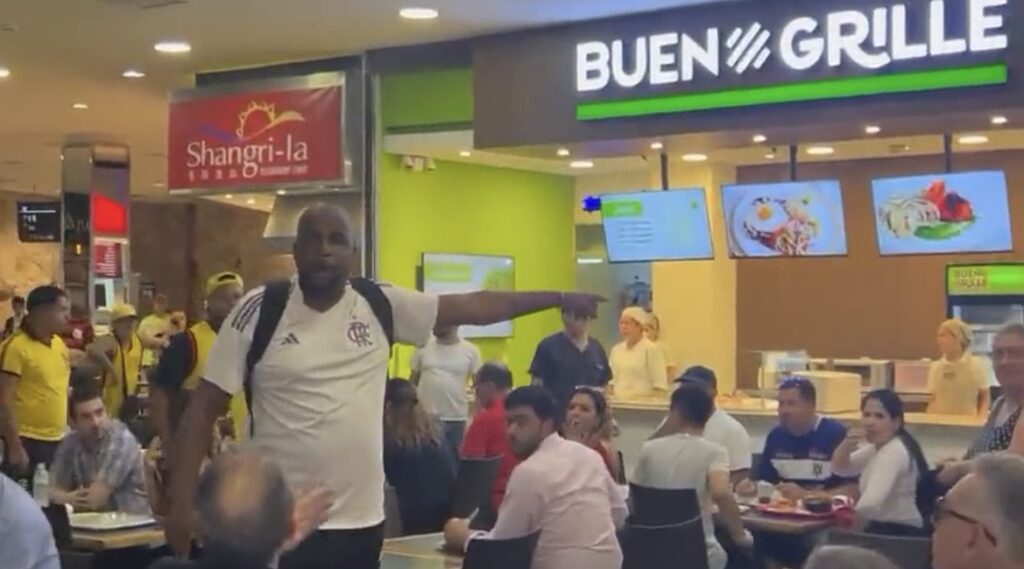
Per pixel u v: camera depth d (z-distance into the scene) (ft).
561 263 37.50
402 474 18.83
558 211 37.37
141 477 17.93
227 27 26.40
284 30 26.68
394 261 30.35
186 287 62.64
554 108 25.96
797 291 36.24
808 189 26.61
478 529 17.72
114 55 29.60
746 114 23.84
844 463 19.26
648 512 16.25
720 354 34.68
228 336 10.32
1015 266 32.22
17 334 22.50
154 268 62.13
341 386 10.21
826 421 20.08
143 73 31.94
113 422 18.13
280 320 10.25
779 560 19.08
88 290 43.93
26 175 54.85
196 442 10.34
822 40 23.03
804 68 23.20
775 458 20.15
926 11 22.15
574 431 18.72
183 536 10.26
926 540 12.55
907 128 23.66
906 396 30.63
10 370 21.94
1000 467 6.66
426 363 28.43
